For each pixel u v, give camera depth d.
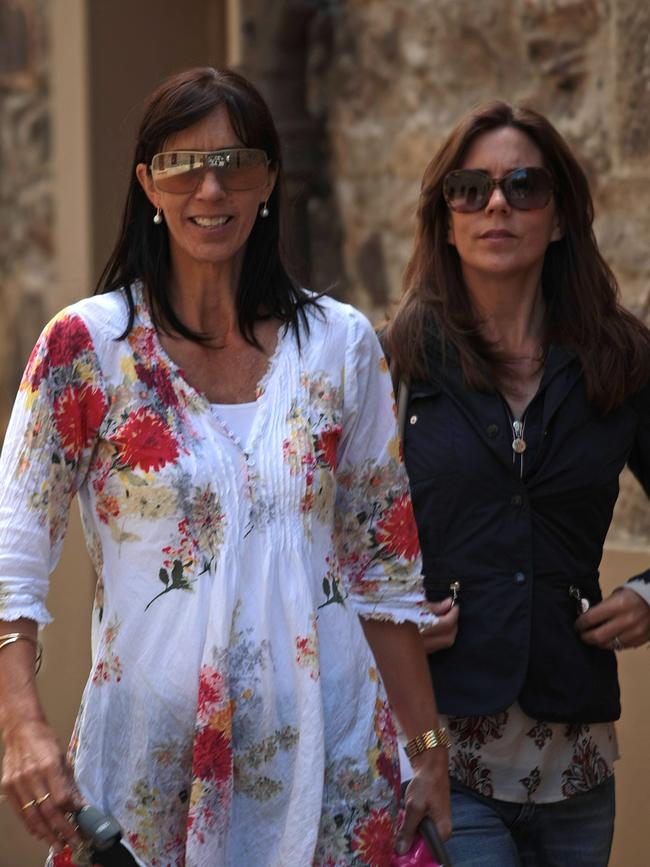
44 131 13.37
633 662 7.14
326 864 4.28
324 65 10.40
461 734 5.43
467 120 5.77
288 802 4.23
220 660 4.15
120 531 4.24
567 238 5.84
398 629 4.75
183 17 12.41
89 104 12.16
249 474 4.29
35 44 13.39
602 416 5.59
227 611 4.17
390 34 9.80
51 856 4.28
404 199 9.77
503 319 5.81
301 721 4.21
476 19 9.03
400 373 5.65
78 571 10.16
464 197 5.71
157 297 4.40
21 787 4.00
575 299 5.75
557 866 5.56
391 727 4.48
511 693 5.34
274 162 4.53
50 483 4.23
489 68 8.98
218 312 4.47
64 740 10.16
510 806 5.46
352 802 4.33
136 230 4.46
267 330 4.51
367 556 4.71
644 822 7.07
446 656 5.44
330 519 4.46
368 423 4.65
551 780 5.46
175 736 4.19
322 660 4.33
